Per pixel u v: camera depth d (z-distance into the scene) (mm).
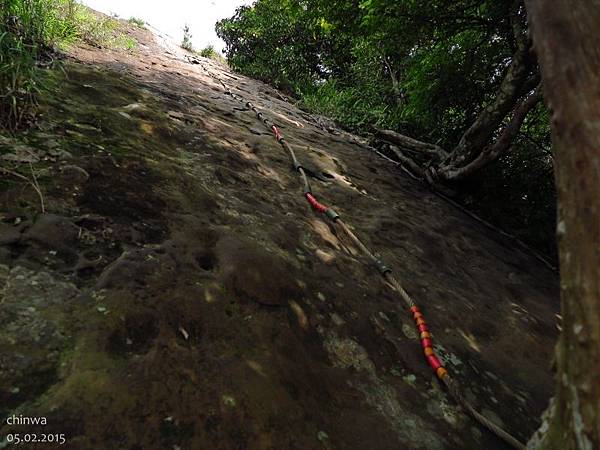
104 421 1331
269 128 5863
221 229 2629
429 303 3037
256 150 4523
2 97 2691
